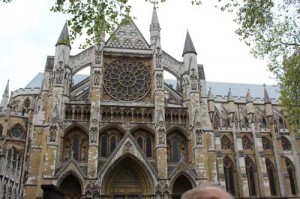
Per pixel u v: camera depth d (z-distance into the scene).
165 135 53.69
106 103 55.69
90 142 51.25
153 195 50.34
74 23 24.17
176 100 60.25
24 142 72.19
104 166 50.19
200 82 62.34
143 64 60.62
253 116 83.19
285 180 76.25
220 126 82.25
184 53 62.31
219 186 3.32
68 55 57.66
